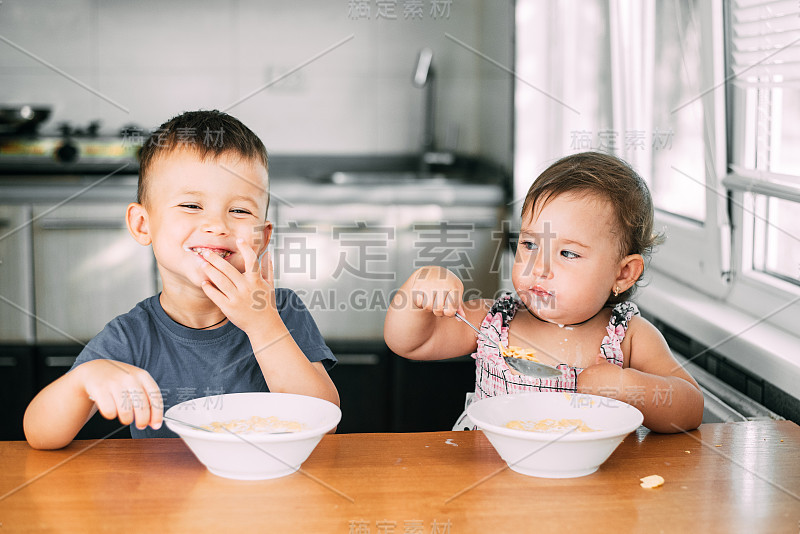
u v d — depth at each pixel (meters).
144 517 0.71
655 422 0.94
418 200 2.58
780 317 1.29
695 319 1.41
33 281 2.51
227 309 0.96
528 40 2.58
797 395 1.08
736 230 1.46
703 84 1.53
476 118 3.16
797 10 1.18
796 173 1.33
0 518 0.70
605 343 1.12
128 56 3.10
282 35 3.15
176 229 1.01
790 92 1.35
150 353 1.07
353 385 2.58
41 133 3.05
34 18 3.04
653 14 1.87
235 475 0.78
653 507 0.73
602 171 1.07
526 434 0.76
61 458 0.84
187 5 3.10
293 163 3.21
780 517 0.72
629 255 1.09
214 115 1.06
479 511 0.72
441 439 0.91
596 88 2.24
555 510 0.72
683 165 1.73
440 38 3.15
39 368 2.54
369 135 3.22
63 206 2.49
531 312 1.14
